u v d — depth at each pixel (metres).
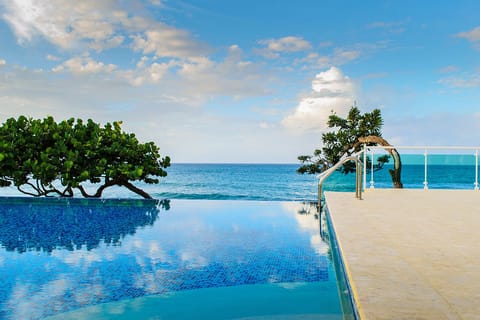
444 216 4.43
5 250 4.05
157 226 5.42
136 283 3.01
